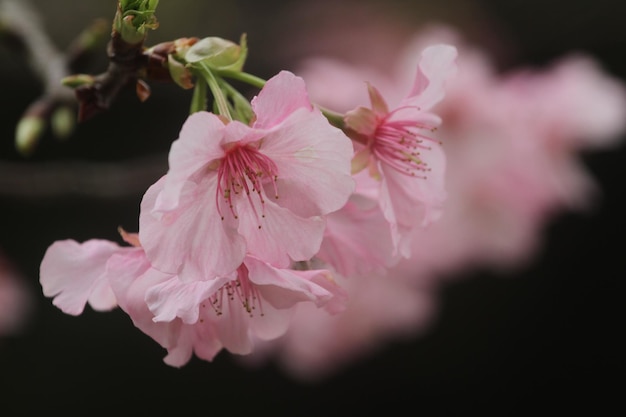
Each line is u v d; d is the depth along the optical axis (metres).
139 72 0.32
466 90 0.48
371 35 0.79
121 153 0.85
